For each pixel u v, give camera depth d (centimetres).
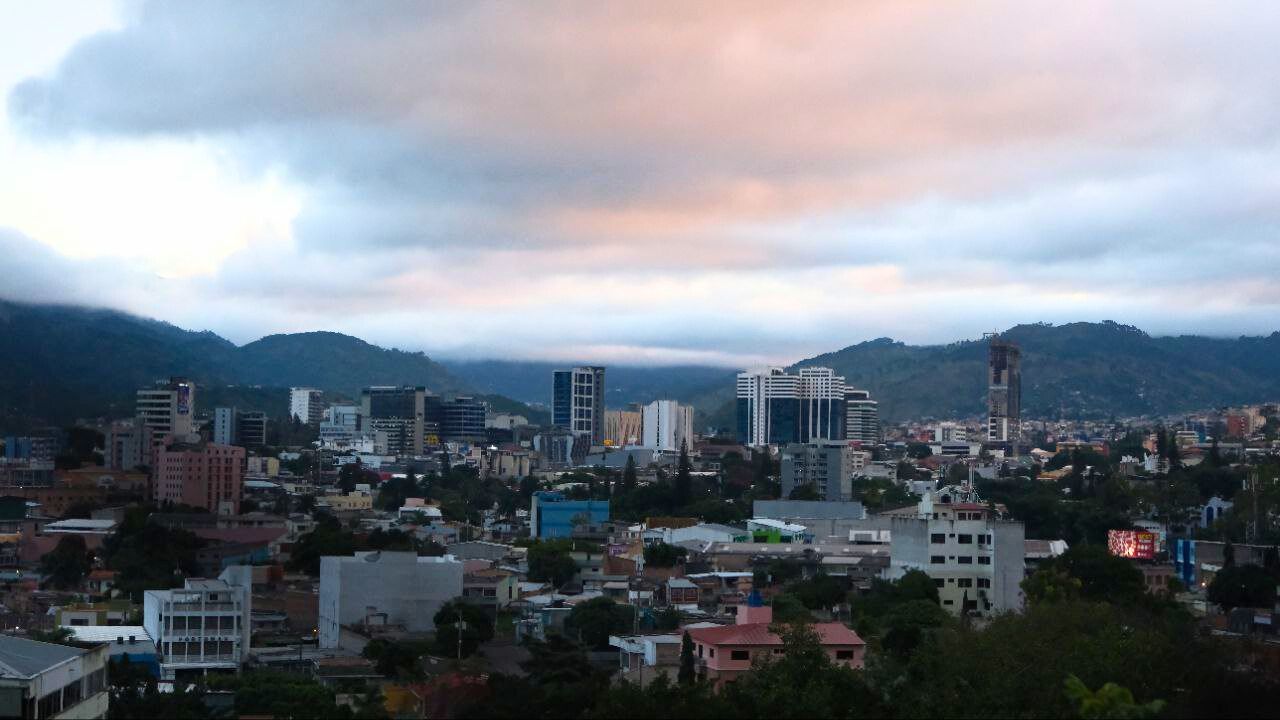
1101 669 16075
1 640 13812
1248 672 17562
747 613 19450
